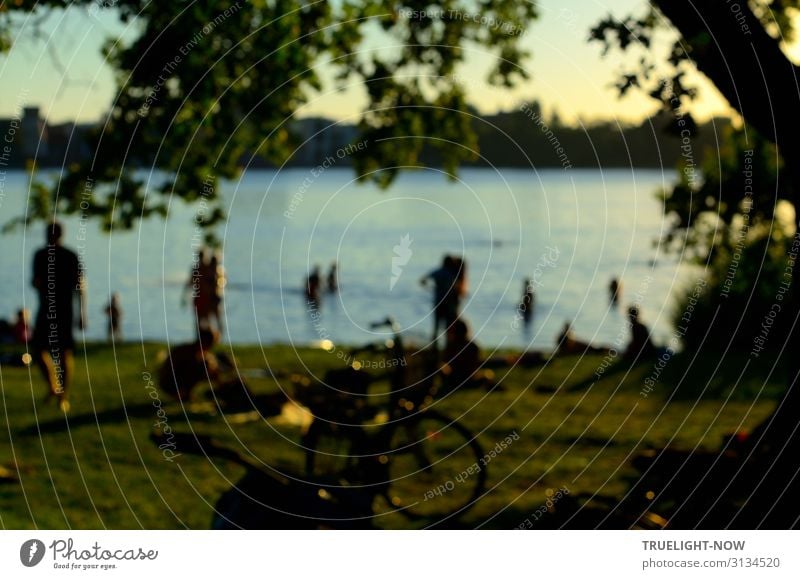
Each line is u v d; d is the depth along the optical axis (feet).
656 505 23.48
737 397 43.29
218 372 39.58
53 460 30.04
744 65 23.22
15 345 60.70
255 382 44.68
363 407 24.95
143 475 28.53
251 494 16.58
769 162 41.16
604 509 22.74
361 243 225.56
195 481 28.04
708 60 23.82
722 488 21.65
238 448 31.91
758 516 21.26
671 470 22.04
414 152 58.44
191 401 38.96
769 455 21.90
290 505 16.58
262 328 99.25
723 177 41.37
